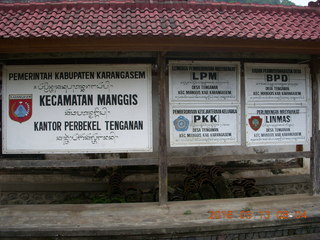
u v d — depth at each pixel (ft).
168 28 13.57
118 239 14.08
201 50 15.11
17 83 15.89
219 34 13.55
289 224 15.02
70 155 23.36
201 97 16.43
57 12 14.98
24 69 15.83
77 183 22.53
